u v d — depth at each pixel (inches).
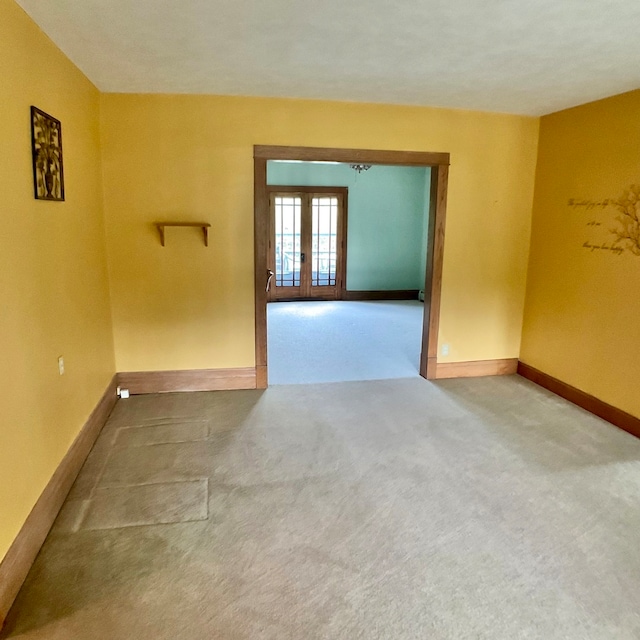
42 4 91.4
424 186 378.9
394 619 77.4
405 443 137.6
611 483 117.7
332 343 247.8
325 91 153.6
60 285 111.7
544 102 160.6
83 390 128.1
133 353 170.2
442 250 184.5
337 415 156.4
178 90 153.6
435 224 182.4
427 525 101.0
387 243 381.7
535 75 132.7
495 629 75.9
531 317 191.6
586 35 105.3
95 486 114.1
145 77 139.3
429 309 189.3
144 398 169.2
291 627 75.7
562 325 174.6
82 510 104.7
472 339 194.9
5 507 79.2
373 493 112.4
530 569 88.7
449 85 144.2
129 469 122.0
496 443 138.1
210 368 176.1
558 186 174.2
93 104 146.8
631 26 100.3
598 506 108.3
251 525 100.4
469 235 185.8
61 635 73.7
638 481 118.7
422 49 115.0
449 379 193.3
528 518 103.7
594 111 156.6
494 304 193.8
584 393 164.2
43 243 101.6
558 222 174.9
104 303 155.6
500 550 93.7
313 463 125.8
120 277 164.4
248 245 170.1
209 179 163.8
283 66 129.0
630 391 146.1
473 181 181.8
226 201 165.9
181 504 107.3
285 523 101.0
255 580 85.3
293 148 165.9
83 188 134.2
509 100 159.8
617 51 114.2
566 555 92.6
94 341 141.5
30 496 90.1
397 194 376.5
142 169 159.8
